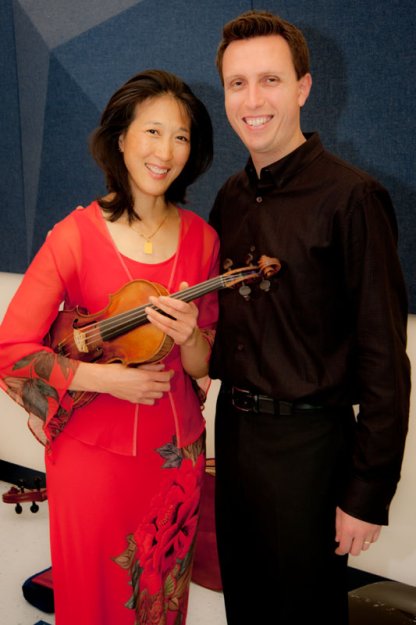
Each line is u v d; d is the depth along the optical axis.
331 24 1.99
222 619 2.18
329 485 1.43
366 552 2.31
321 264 1.37
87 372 1.44
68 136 2.57
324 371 1.40
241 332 1.48
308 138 1.50
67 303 1.56
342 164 1.38
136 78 1.47
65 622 1.59
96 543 1.51
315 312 1.38
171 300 1.35
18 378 1.49
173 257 1.54
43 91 2.59
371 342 1.32
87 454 1.50
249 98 1.39
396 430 1.33
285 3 2.06
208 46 2.24
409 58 1.90
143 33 2.35
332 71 2.01
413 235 2.00
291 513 1.44
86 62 2.48
